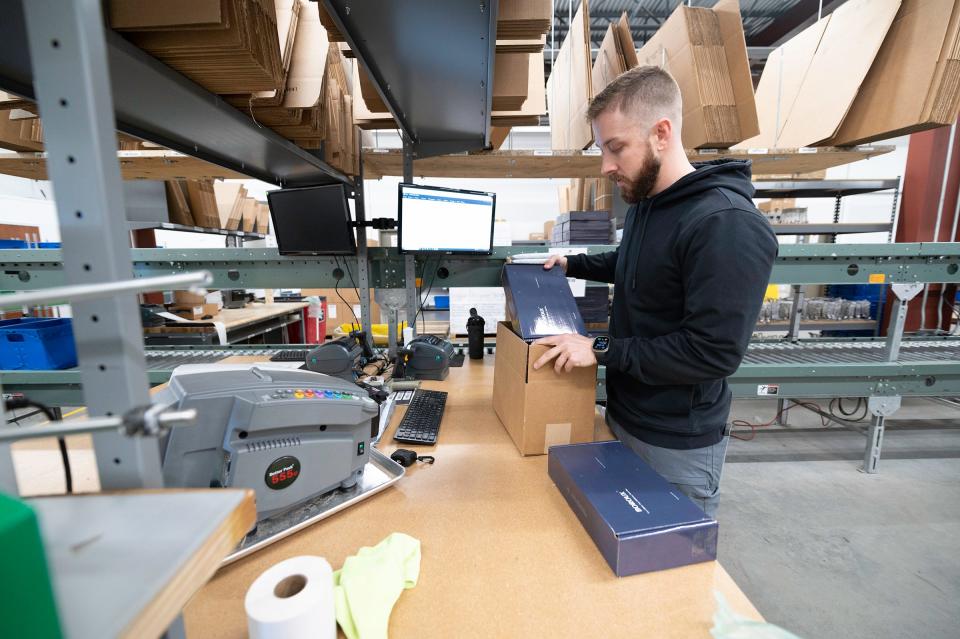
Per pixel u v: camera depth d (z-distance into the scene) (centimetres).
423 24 76
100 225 32
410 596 55
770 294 385
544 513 73
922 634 130
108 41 60
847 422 292
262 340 356
